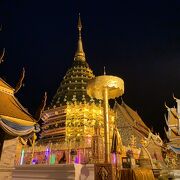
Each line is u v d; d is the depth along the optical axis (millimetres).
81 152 23812
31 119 13477
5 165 13312
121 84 13422
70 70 54125
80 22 62406
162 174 20203
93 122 41719
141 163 19453
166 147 38469
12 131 12375
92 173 12562
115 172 12312
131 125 42094
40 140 43594
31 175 15047
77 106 43656
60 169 13930
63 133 41250
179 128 47219
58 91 51219
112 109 44625
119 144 15945
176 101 51000
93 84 13156
